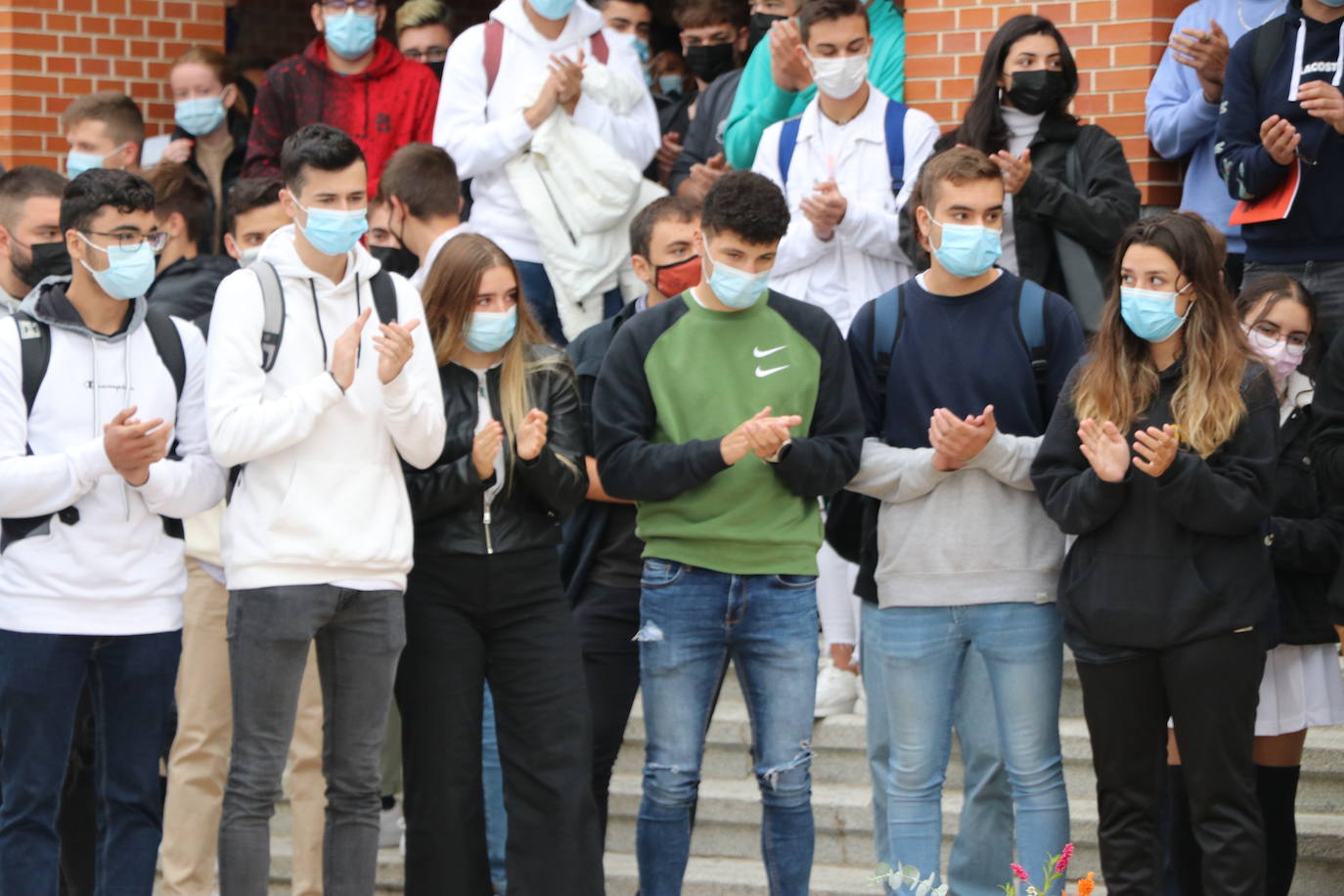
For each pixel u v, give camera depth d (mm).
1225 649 13914
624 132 21906
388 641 14430
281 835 20344
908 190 19859
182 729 16984
